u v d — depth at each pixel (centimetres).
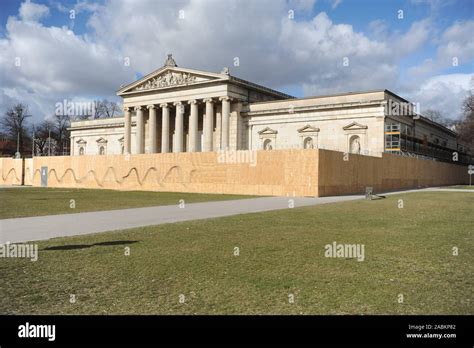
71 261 1076
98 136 10725
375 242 1340
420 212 2344
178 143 8225
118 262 1063
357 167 4647
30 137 12681
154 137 8744
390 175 5519
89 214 2295
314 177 3953
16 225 1814
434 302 757
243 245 1291
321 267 1010
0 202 3177
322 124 7188
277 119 7675
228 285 863
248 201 3344
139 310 726
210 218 2069
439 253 1169
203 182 4756
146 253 1173
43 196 3981
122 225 1811
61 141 13075
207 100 7875
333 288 841
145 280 902
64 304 757
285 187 4122
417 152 7625
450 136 10119
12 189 5619
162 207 2766
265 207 2753
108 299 782
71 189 5628
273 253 1170
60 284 877
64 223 1884
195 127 8056
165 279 909
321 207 2708
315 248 1241
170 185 5059
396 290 827
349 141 6900
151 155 5266
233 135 7931
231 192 4512
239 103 7944
